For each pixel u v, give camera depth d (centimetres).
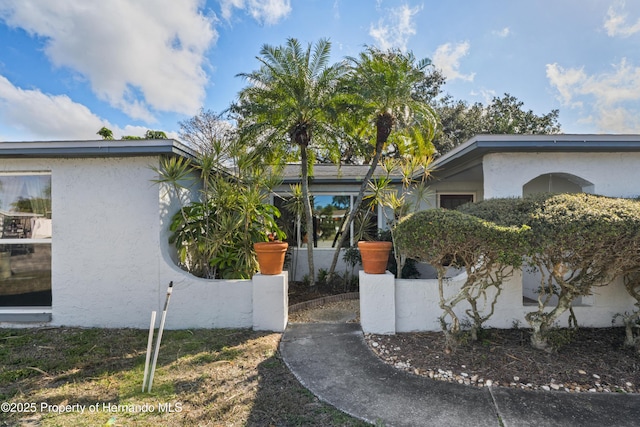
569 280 413
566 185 790
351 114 698
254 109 667
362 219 902
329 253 909
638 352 406
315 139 781
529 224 370
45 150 485
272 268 519
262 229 653
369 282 486
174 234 571
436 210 400
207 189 598
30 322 523
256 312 509
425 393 330
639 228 337
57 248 527
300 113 687
